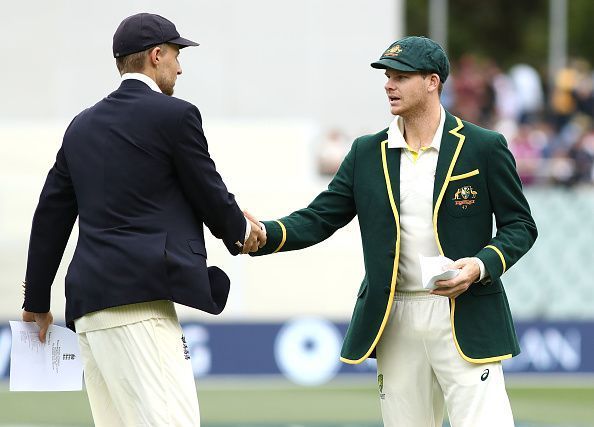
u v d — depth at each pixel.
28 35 49.88
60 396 39.81
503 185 19.91
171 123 18.66
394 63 19.72
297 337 44.06
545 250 46.72
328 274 46.94
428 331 19.94
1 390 40.97
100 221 18.73
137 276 18.38
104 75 50.16
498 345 19.88
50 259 19.67
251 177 49.69
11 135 48.88
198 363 43.94
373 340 20.09
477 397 19.77
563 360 44.69
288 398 39.78
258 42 50.47
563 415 36.34
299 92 50.56
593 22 87.19
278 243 20.81
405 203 20.03
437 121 20.14
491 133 20.02
